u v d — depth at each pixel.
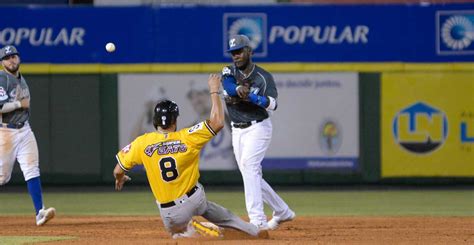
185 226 25.25
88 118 51.97
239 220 25.77
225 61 52.12
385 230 31.72
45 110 51.81
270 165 52.00
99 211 41.53
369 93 51.78
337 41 51.94
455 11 51.94
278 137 51.88
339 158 51.94
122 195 49.41
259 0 55.00
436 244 26.39
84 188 52.88
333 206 43.44
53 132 51.97
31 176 33.69
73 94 51.91
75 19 52.09
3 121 33.38
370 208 42.41
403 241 27.28
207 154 51.81
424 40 51.94
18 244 26.64
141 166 52.62
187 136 24.36
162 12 52.19
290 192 50.66
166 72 51.91
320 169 52.00
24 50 52.00
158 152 24.36
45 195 49.75
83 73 51.88
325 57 52.00
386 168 51.81
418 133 51.72
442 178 51.84
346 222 34.88
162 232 31.19
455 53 51.94
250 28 51.97
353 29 51.94
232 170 51.78
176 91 51.97
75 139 52.00
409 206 43.25
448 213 39.94
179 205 24.52
